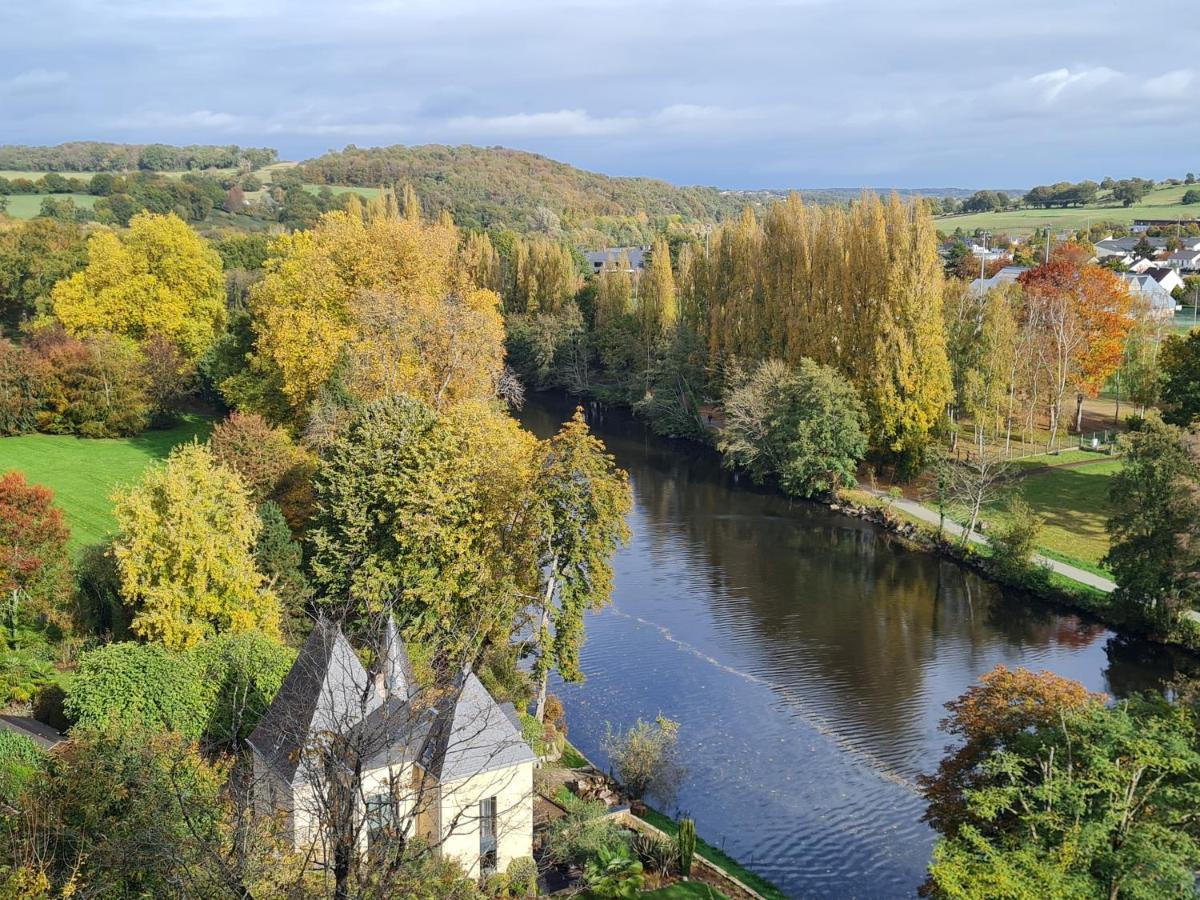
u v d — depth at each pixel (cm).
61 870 2227
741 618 5834
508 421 5938
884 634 5588
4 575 4347
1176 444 5453
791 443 8075
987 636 5547
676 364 10388
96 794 2447
